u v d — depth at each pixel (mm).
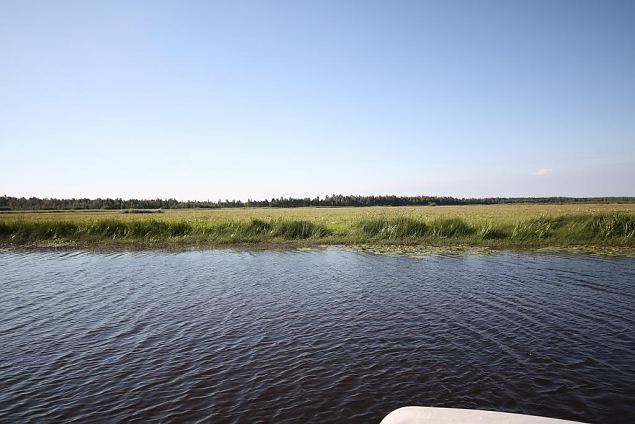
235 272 17109
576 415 5879
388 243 25766
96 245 27016
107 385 7086
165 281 15414
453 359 7875
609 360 7723
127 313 11250
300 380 7113
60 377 7430
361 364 7719
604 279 14641
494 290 13219
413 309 11211
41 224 30734
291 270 17406
